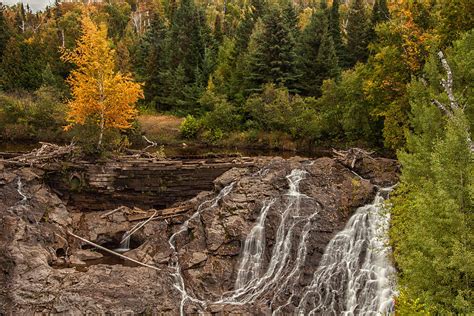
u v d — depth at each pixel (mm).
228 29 72562
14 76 51594
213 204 22984
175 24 63406
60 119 42500
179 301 17422
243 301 18047
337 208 21453
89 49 27047
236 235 20469
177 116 50875
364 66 33375
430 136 15695
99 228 23062
